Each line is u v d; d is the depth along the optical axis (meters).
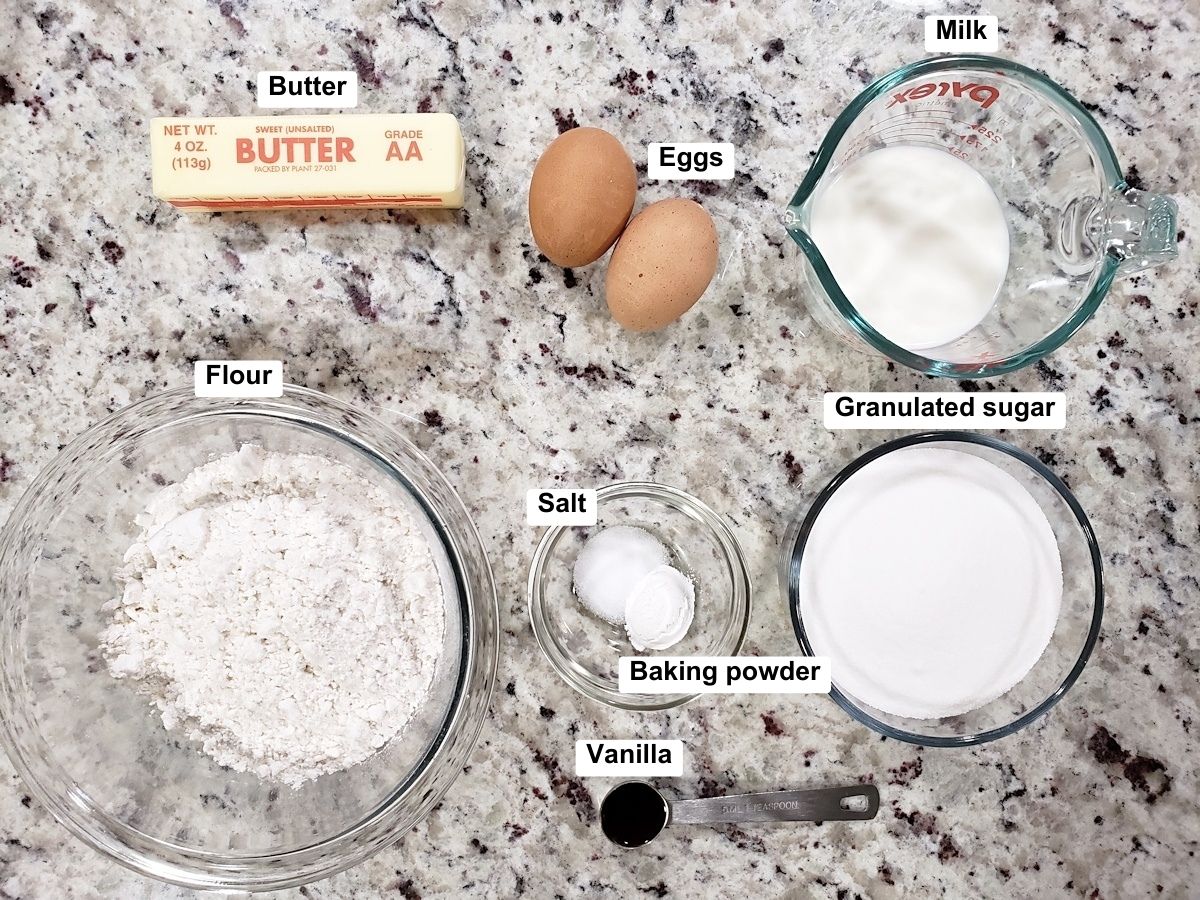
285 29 0.39
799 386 0.40
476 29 0.39
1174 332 0.40
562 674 0.39
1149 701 0.41
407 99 0.39
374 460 0.37
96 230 0.39
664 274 0.35
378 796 0.39
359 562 0.37
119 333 0.40
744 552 0.40
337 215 0.39
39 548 0.39
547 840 0.40
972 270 0.38
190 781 0.39
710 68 0.40
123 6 0.39
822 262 0.34
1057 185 0.38
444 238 0.40
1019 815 0.41
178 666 0.37
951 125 0.39
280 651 0.37
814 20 0.40
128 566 0.38
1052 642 0.40
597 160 0.35
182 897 0.40
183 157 0.36
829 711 0.40
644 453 0.40
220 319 0.40
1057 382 0.41
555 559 0.41
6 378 0.40
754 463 0.40
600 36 0.40
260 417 0.38
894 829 0.41
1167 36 0.40
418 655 0.38
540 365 0.40
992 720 0.40
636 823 0.39
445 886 0.40
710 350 0.40
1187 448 0.40
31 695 0.39
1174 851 0.41
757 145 0.40
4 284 0.39
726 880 0.40
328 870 0.38
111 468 0.39
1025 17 0.40
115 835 0.39
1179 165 0.40
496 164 0.39
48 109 0.39
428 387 0.40
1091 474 0.41
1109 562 0.41
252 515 0.37
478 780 0.40
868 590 0.39
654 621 0.38
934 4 0.40
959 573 0.39
